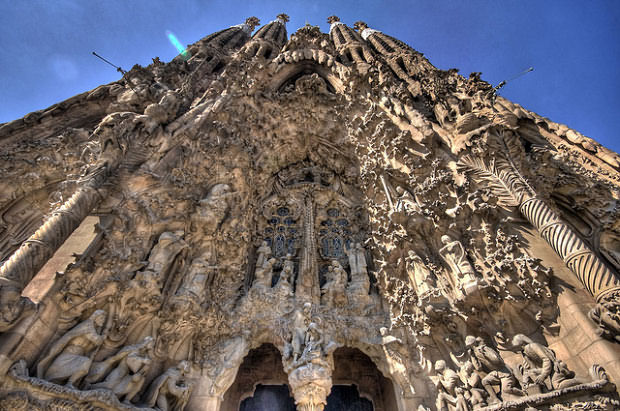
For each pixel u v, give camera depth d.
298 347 8.31
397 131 11.80
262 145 13.61
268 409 9.66
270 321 9.14
